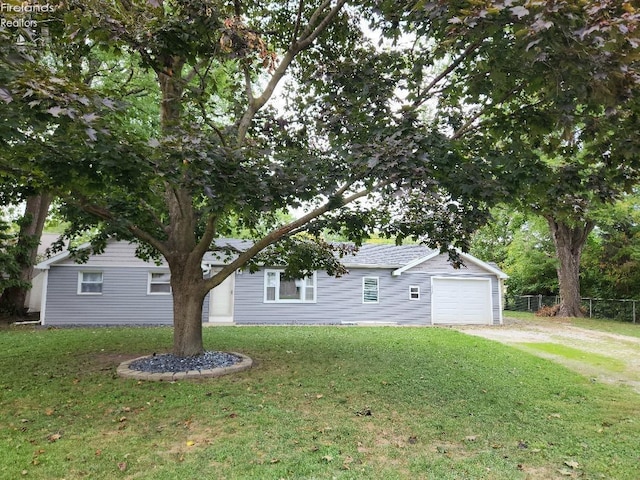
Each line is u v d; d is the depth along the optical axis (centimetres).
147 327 1414
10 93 326
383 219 799
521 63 480
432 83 603
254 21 772
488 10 337
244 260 747
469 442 424
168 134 509
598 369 849
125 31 485
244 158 523
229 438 413
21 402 521
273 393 569
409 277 1811
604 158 546
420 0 392
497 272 1845
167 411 488
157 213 868
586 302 2180
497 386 648
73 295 1507
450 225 786
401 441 419
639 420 517
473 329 1581
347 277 1748
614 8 313
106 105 388
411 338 1152
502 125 586
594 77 379
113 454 374
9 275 1493
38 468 345
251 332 1240
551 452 408
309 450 388
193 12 522
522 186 571
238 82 831
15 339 1051
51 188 598
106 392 561
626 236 2041
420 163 476
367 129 589
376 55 649
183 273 745
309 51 786
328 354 872
